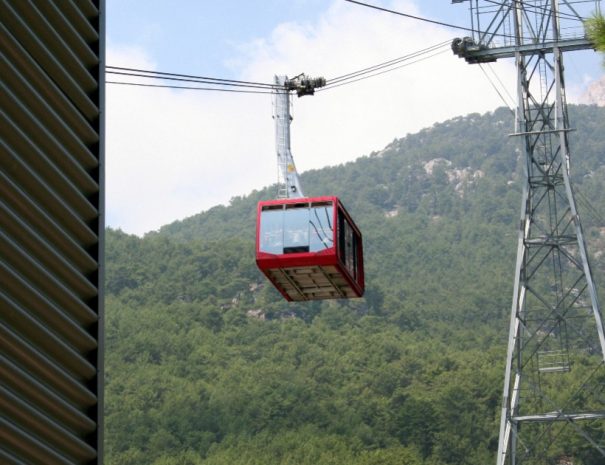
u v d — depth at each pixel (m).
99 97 9.56
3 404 7.65
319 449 163.50
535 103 51.56
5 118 8.11
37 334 8.13
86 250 9.03
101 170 9.35
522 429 151.25
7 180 8.02
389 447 166.88
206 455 168.50
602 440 144.75
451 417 170.12
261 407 178.50
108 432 171.88
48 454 7.98
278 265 27.48
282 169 30.17
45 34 8.94
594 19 12.80
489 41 50.84
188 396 180.50
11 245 7.96
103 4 9.88
